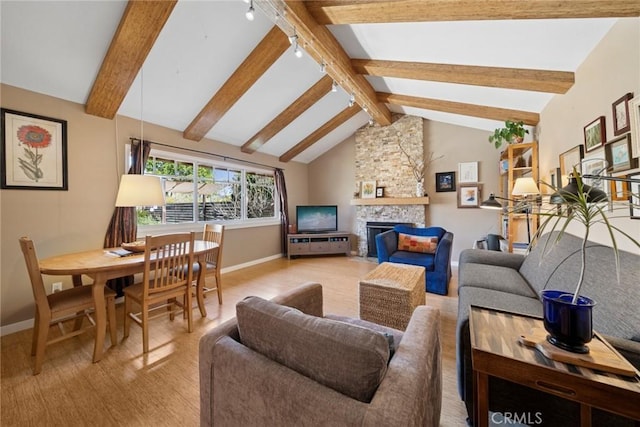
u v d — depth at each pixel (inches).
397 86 143.4
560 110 99.9
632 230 59.7
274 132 172.7
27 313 94.7
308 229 221.9
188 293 90.9
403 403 26.5
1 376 66.7
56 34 81.3
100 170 112.9
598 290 53.9
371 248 214.5
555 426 45.1
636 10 58.7
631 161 60.6
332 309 109.6
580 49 78.4
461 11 70.2
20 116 92.7
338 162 241.3
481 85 103.2
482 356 38.8
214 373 38.9
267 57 109.0
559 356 35.4
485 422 39.5
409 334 40.9
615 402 31.1
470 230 185.2
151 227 135.0
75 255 90.6
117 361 73.6
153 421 53.5
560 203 40.6
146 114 126.2
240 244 184.2
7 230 91.0
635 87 60.3
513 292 75.2
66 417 54.4
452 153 190.4
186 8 84.1
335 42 104.9
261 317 37.3
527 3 63.8
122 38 84.2
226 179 179.0
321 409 28.0
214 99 126.6
